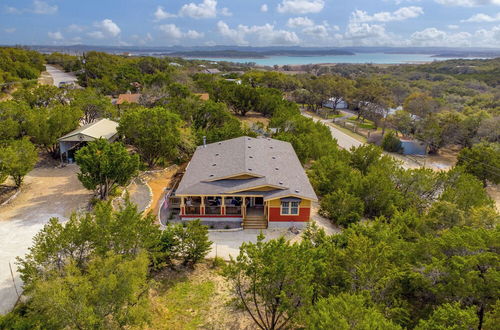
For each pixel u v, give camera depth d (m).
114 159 26.03
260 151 32.03
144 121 34.31
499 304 12.45
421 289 16.05
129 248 16.50
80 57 114.06
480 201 26.59
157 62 117.50
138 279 13.61
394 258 16.91
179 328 15.89
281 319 16.50
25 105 39.72
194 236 20.09
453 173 31.69
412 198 30.36
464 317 11.56
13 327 11.80
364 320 10.34
